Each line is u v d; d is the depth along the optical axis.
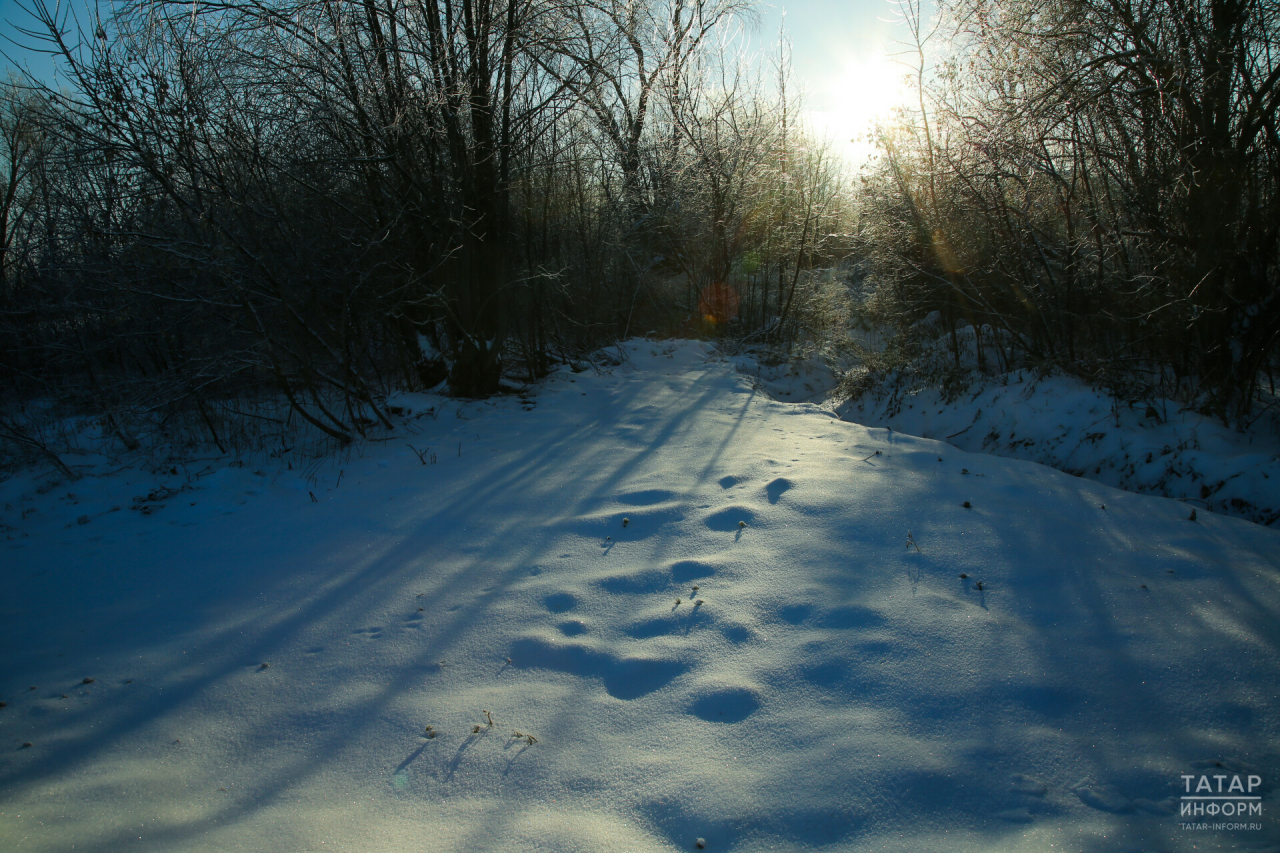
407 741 3.14
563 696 3.44
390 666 3.74
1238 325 6.91
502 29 9.07
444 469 7.10
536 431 8.45
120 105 6.74
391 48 8.07
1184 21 6.92
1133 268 8.16
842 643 3.62
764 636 3.77
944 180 9.55
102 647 3.98
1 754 3.05
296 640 4.03
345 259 8.44
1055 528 4.95
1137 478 6.63
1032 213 9.02
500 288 9.78
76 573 4.98
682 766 2.89
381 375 10.72
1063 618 3.80
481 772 2.92
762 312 16.27
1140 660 3.39
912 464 6.43
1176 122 7.20
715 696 3.30
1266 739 2.86
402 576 4.79
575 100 10.24
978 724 3.01
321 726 3.27
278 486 6.70
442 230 9.04
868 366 12.03
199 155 7.18
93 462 7.43
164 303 7.59
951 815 2.54
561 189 12.49
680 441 7.74
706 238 15.59
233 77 7.45
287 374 8.25
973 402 9.23
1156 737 2.90
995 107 8.49
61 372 9.54
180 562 5.14
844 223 15.51
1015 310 9.96
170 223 7.49
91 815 2.68
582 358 12.82
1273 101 6.57
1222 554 4.56
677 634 3.88
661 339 15.86
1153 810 2.52
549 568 4.82
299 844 2.53
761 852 2.45
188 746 3.14
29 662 3.82
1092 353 8.48
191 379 7.61
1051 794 2.62
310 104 7.91
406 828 2.62
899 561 4.50
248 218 7.31
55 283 8.24
